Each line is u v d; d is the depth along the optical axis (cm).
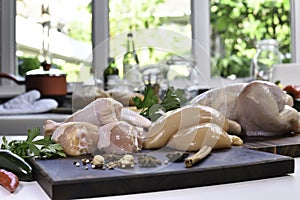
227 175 54
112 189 48
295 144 80
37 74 202
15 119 163
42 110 184
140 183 49
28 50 246
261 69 223
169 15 246
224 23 251
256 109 90
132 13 245
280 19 249
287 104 98
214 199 45
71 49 244
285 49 250
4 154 55
